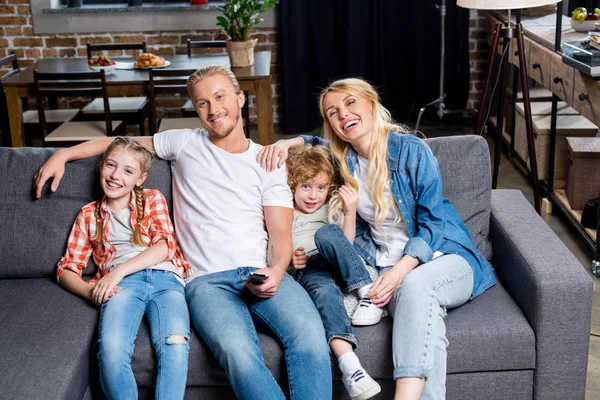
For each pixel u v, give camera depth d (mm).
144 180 2531
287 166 2514
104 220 2482
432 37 5758
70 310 2352
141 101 5156
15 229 2588
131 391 2092
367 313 2248
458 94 5910
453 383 2264
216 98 2393
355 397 2107
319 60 5746
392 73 5820
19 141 4539
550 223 4051
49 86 4391
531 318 2248
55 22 5812
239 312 2240
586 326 2225
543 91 4883
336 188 2539
